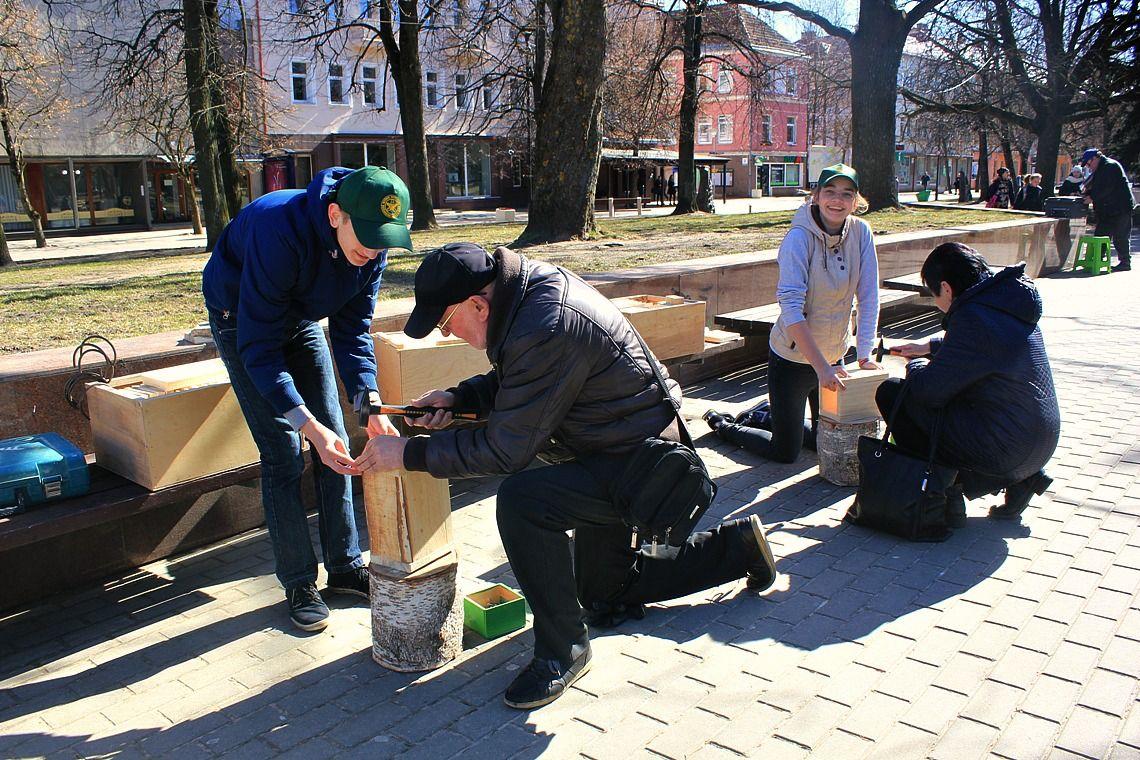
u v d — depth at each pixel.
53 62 23.38
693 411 6.39
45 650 3.21
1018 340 3.78
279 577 3.37
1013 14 25.64
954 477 3.98
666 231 13.36
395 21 20.47
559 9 11.29
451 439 2.68
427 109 37.72
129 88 18.03
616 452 2.74
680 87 30.67
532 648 3.16
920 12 16.89
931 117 35.12
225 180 18.25
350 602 3.58
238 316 3.00
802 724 2.66
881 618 3.30
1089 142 36.66
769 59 30.05
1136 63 25.47
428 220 20.38
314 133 37.09
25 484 3.01
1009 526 4.16
